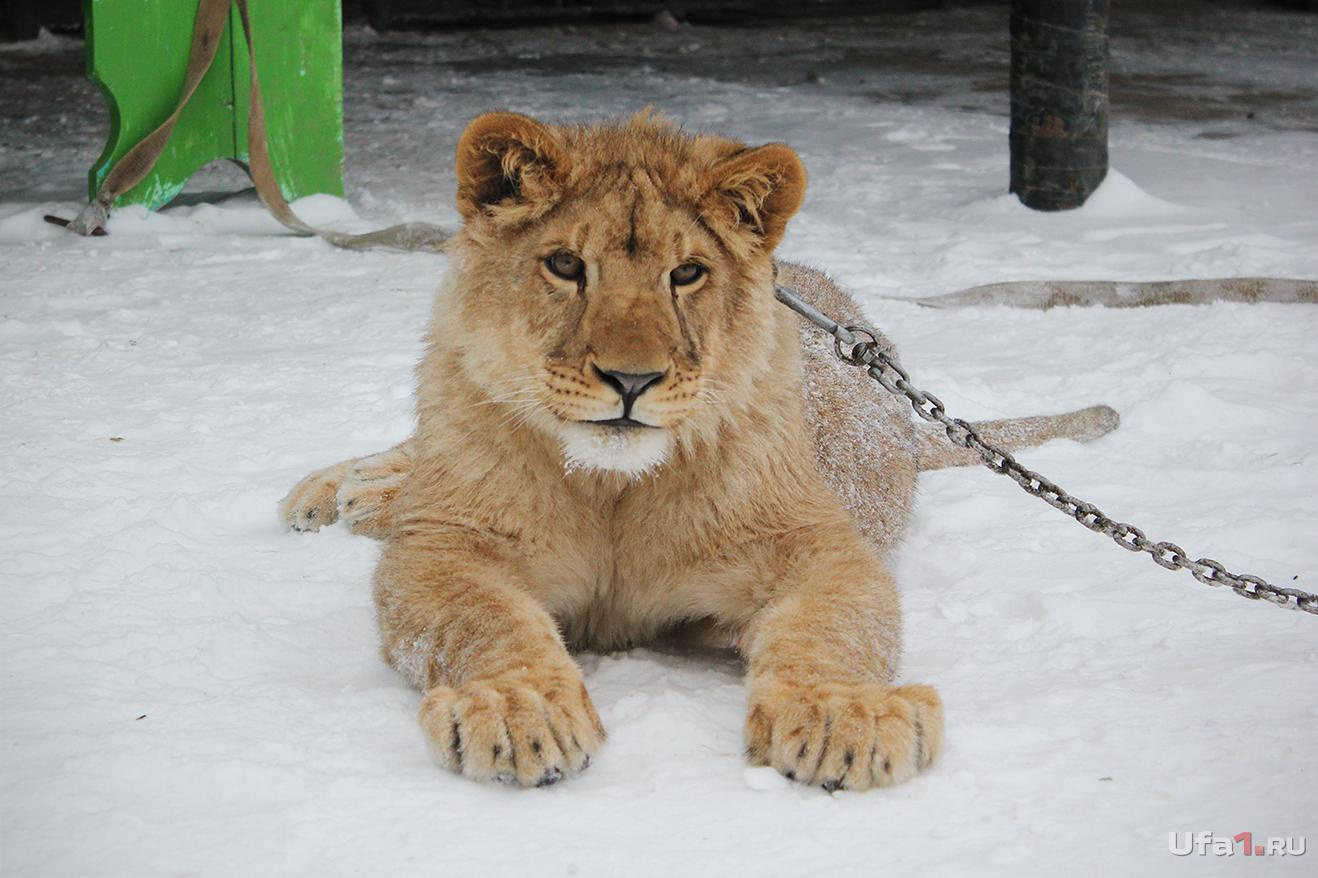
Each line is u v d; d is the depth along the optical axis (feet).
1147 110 51.98
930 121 50.70
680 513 13.00
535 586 13.29
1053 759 11.04
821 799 10.52
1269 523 16.53
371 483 16.76
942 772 10.86
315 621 14.03
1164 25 76.84
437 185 39.42
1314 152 43.70
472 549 13.00
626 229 12.09
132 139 33.42
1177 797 10.44
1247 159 42.63
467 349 12.71
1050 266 30.83
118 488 17.67
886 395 17.31
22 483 17.71
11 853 9.57
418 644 12.18
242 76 34.91
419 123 49.55
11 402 21.15
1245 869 9.45
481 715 10.65
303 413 20.86
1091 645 13.47
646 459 12.01
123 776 10.62
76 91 55.67
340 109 36.50
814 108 53.31
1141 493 18.12
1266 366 23.52
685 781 10.82
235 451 19.34
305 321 26.45
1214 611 14.20
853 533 13.57
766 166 12.53
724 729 11.77
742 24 79.97
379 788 10.55
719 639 14.10
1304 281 27.66
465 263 12.83
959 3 86.33
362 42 72.64
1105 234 33.96
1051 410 21.77
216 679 12.67
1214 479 18.43
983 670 12.97
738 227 12.68
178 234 33.63
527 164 12.33
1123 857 9.62
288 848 9.70
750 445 13.02
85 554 15.34
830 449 15.16
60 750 11.03
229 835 9.84
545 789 10.67
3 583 14.43
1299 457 19.16
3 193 37.52
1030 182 36.91
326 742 11.32
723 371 12.62
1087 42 36.06
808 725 10.78
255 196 37.24
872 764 10.57
